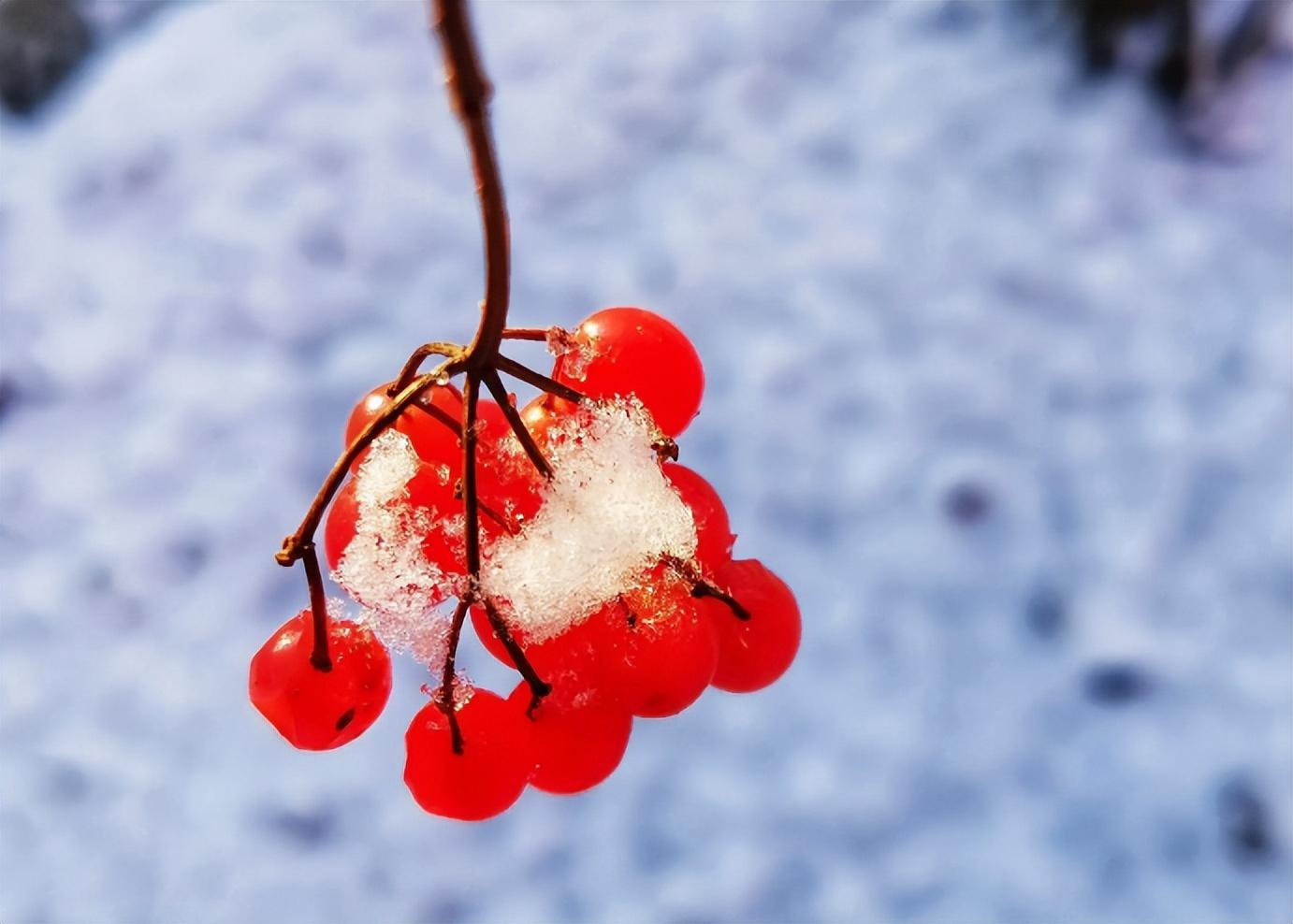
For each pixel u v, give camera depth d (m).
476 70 0.21
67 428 0.75
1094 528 0.65
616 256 0.77
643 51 0.84
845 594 0.64
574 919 0.57
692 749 0.60
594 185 0.80
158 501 0.71
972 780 0.59
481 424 0.23
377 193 0.81
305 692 0.23
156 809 0.61
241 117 0.84
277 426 0.73
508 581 0.23
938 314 0.72
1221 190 0.75
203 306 0.78
